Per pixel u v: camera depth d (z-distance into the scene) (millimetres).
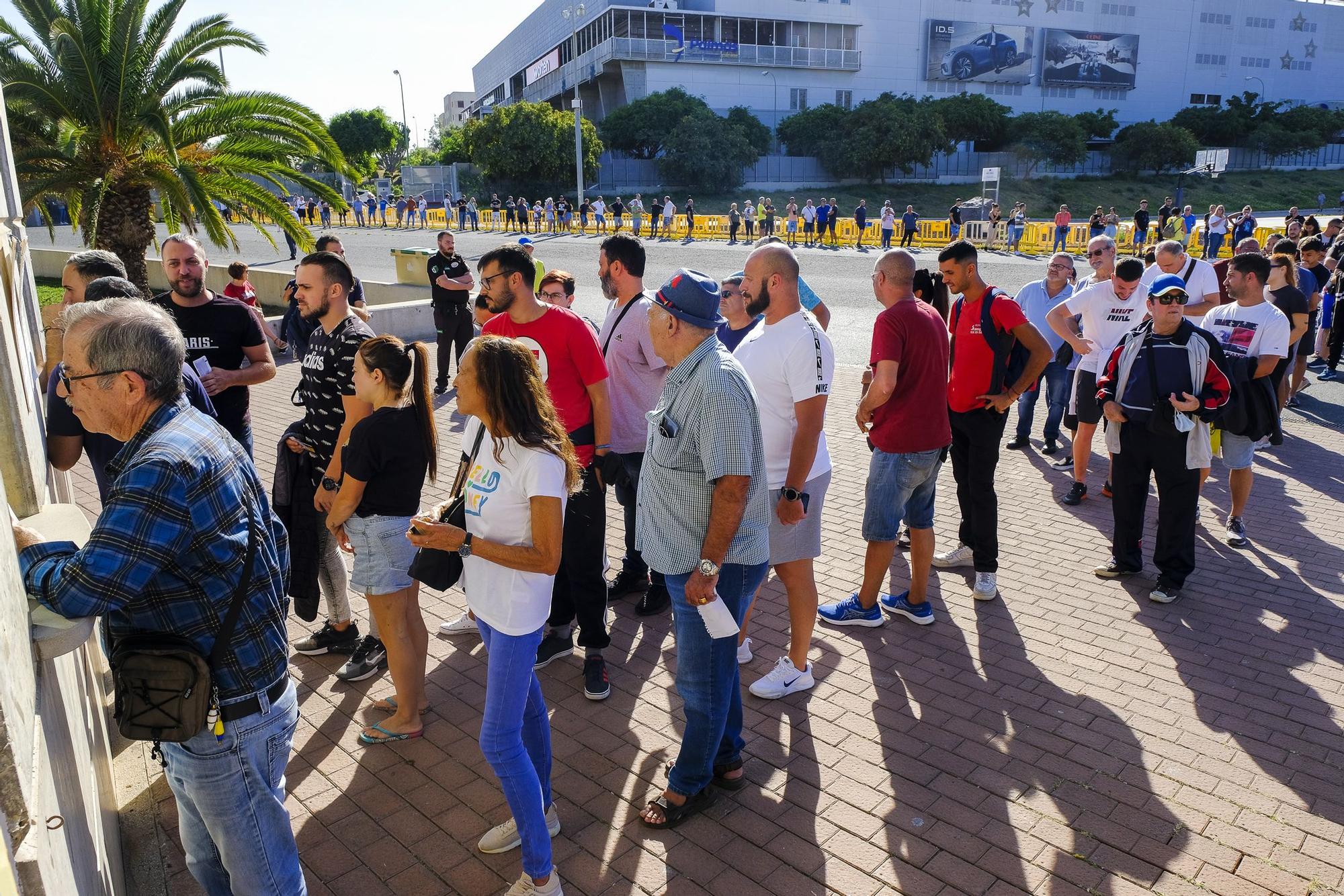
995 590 4953
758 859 3021
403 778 3488
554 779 3467
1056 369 7609
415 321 13977
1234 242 24828
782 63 62062
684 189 55188
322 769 3549
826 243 31891
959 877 2920
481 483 2713
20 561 1889
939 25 66000
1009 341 4633
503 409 2572
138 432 2018
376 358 3330
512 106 50625
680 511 2945
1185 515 4770
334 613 4406
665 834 3152
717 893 2877
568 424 3961
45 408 3561
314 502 3988
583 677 4227
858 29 64062
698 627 2994
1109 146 67688
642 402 4770
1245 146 71000
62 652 1762
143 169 13656
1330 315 10305
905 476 4344
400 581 3541
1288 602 4855
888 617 4789
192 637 2049
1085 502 6574
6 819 1338
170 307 4484
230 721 2117
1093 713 3838
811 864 2994
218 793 2158
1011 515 6328
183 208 14047
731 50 60531
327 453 3947
